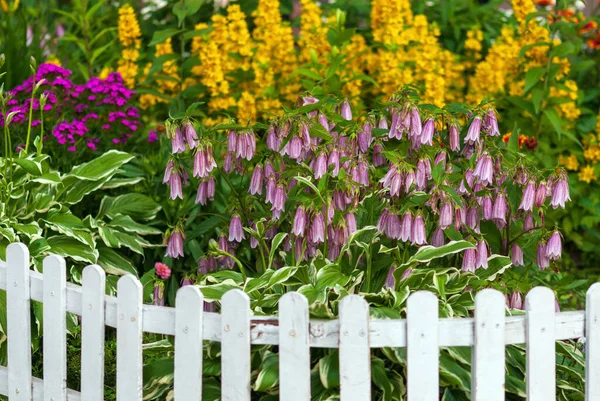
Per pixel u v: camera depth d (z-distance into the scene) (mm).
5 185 5766
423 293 3828
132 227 6184
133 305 4137
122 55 8227
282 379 3914
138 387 4180
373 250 5082
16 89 6719
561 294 6191
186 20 9039
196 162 4910
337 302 4461
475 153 4922
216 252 4922
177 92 8016
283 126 4758
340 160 4754
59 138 6414
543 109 7711
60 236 5848
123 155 6180
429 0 9766
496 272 5000
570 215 7961
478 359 3906
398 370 4496
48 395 4500
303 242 4820
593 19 7902
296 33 10664
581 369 4930
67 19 9906
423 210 4941
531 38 8047
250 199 5309
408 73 7691
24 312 4551
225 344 3969
